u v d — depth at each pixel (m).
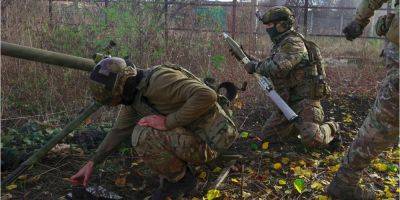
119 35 5.86
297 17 9.84
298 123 3.65
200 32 6.69
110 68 2.54
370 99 6.00
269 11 3.71
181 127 2.71
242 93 5.39
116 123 2.92
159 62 5.90
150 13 6.43
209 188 3.05
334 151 3.98
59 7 6.51
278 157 3.71
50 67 5.00
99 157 2.87
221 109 2.86
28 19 5.83
